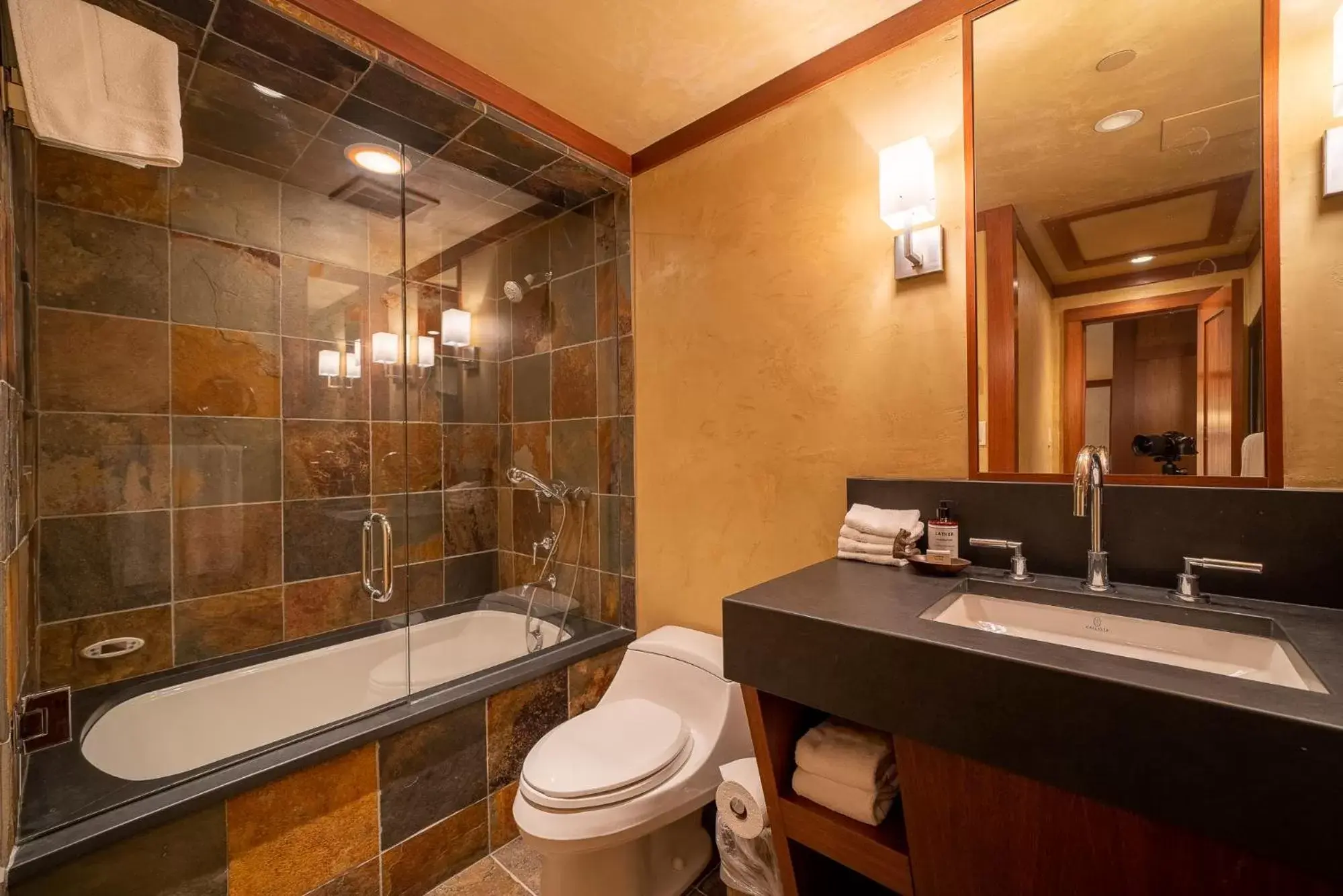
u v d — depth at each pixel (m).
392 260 2.33
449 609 2.46
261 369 2.01
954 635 0.83
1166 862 0.66
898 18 1.45
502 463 2.67
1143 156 1.16
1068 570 1.21
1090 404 1.21
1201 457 1.09
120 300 1.73
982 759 0.76
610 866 1.39
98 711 1.57
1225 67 1.08
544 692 1.85
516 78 1.68
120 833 1.07
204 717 1.76
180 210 1.84
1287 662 0.83
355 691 2.03
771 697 1.06
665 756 1.38
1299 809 0.56
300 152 1.90
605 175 2.08
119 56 1.24
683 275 1.96
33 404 1.54
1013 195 1.30
